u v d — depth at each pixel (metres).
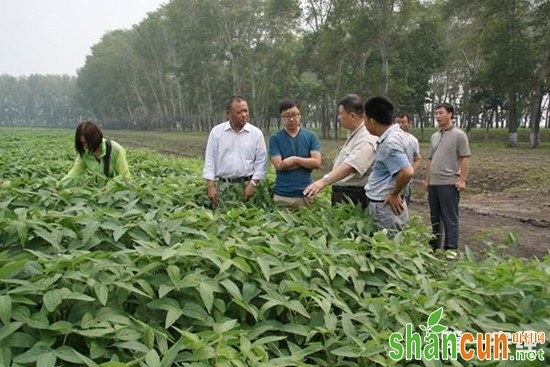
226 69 56.69
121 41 80.94
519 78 29.28
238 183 5.88
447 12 30.95
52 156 12.04
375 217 4.70
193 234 3.77
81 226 3.62
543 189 14.54
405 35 33.16
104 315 2.51
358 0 33.19
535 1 28.39
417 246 4.32
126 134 75.50
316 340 2.86
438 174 6.87
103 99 95.31
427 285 3.24
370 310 2.93
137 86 81.94
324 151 29.08
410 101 40.53
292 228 4.13
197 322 2.67
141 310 2.74
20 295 2.51
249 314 2.95
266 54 46.84
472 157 22.83
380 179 4.65
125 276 2.77
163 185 5.84
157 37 67.56
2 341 2.27
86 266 2.78
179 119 84.44
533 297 3.09
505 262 3.69
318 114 69.12
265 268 2.98
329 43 37.28
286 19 43.00
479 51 36.44
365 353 2.47
